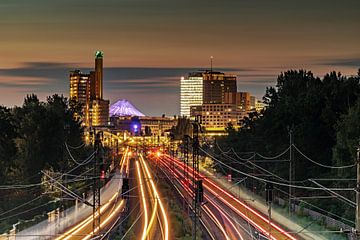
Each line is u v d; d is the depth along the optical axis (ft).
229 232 352.49
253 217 397.80
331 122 452.76
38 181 451.94
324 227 338.13
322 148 455.22
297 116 485.97
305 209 389.19
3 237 287.89
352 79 481.46
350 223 348.38
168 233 353.31
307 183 444.55
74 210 441.68
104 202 496.23
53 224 366.22
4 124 509.35
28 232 334.03
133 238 332.39
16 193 419.33
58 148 492.54
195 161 319.47
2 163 436.76
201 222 378.32
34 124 484.74
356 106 389.60
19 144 474.08
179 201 499.10
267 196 285.02
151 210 446.19
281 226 359.46
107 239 323.78
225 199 492.54
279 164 480.64
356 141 357.41
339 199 352.69
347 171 373.81
